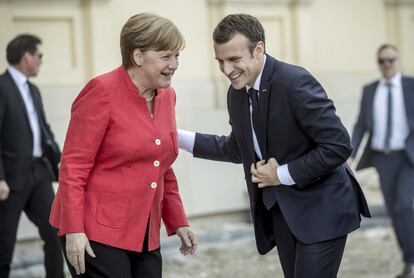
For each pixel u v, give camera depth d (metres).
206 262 11.38
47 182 9.03
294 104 5.61
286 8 14.64
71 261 5.27
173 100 5.77
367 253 11.78
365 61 15.67
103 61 12.57
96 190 5.39
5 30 11.53
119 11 12.79
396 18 16.16
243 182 13.77
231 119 6.03
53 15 12.12
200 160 13.31
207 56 13.73
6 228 8.77
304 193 5.80
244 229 12.79
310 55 14.85
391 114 10.51
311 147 5.81
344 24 15.40
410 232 10.22
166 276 10.67
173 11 13.40
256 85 5.74
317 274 5.72
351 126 15.30
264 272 10.74
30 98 9.02
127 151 5.36
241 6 14.01
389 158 10.52
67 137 5.39
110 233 5.36
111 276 5.34
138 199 5.45
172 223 6.07
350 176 6.05
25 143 8.81
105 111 5.34
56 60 12.21
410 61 16.23
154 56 5.36
